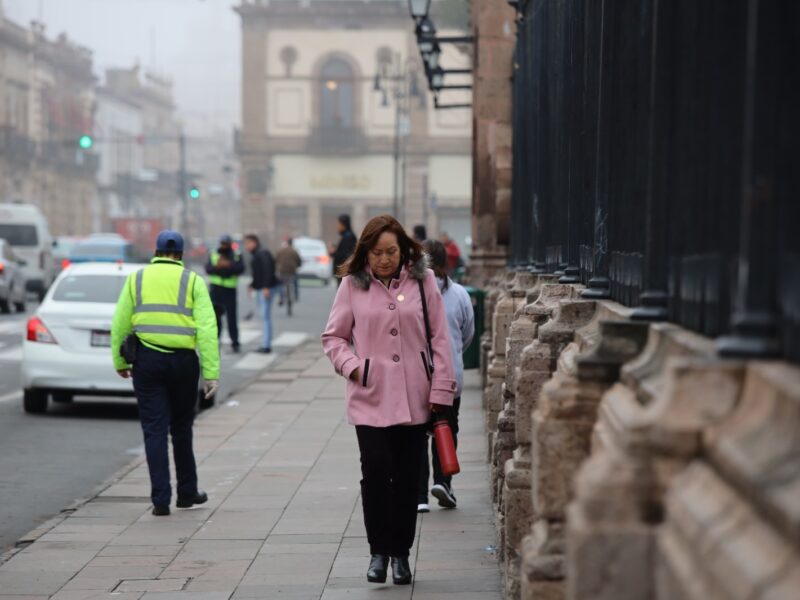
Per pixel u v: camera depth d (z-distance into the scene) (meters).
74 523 22.41
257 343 64.06
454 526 21.44
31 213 98.19
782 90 7.71
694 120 10.55
